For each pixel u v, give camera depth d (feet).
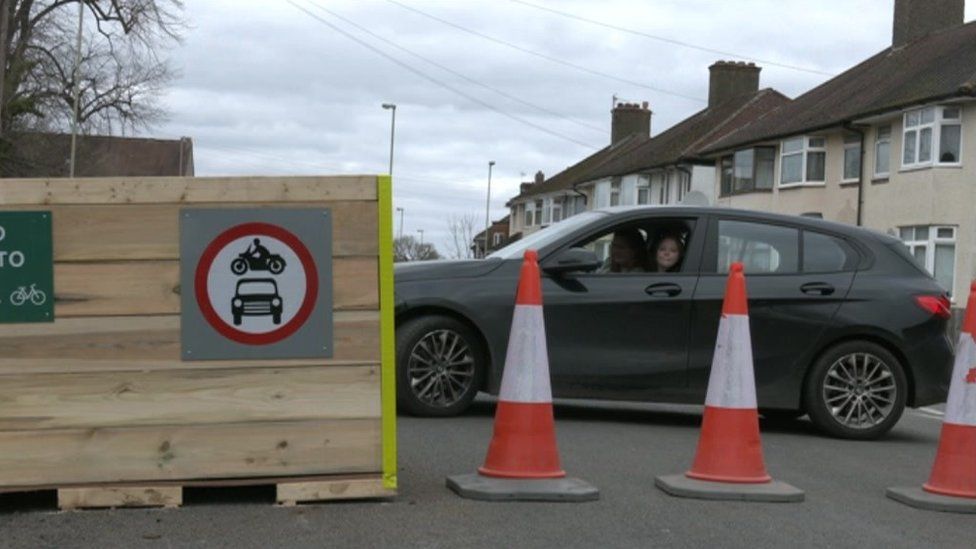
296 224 17.46
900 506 19.75
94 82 154.30
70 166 147.84
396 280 26.91
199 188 17.25
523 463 19.27
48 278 16.85
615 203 195.93
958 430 20.16
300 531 16.19
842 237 29.17
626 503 18.62
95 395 16.99
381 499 18.06
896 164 110.32
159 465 17.15
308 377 17.54
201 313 17.22
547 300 27.20
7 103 135.54
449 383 26.91
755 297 27.99
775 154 136.15
